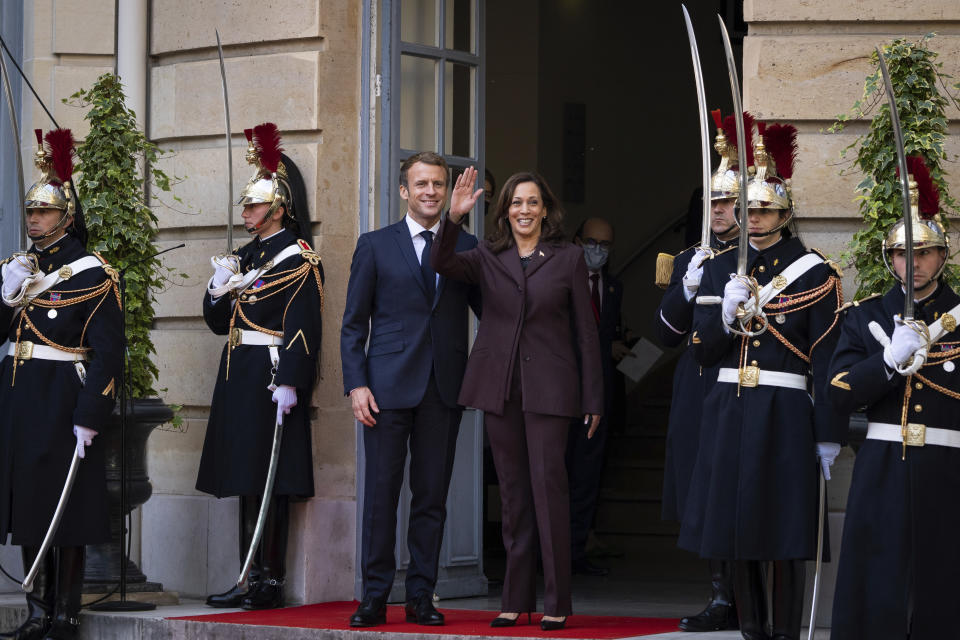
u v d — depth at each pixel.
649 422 29.30
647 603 18.34
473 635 14.49
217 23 19.09
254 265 17.11
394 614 16.28
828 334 13.38
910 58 15.12
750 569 13.63
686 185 32.62
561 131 31.14
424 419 15.64
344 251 18.33
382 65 18.47
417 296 15.72
